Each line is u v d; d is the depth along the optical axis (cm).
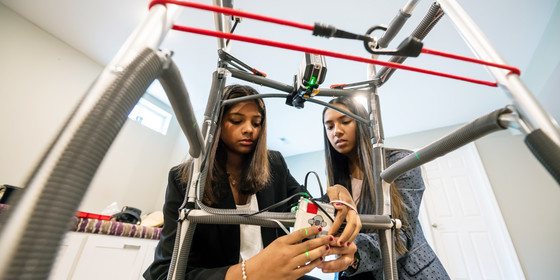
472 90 264
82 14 211
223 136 79
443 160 324
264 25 196
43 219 17
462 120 323
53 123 223
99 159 21
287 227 52
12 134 199
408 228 68
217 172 77
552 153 27
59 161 19
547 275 237
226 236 70
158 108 326
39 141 213
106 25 221
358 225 48
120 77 24
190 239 49
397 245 62
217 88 63
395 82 255
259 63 238
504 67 35
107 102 22
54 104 227
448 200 303
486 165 299
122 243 166
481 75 237
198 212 49
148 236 182
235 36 30
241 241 75
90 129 21
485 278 259
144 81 26
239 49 224
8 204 18
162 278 55
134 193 277
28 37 217
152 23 29
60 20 218
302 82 59
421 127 345
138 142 293
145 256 177
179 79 33
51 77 228
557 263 238
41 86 221
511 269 252
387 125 342
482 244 272
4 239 16
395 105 294
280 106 310
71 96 239
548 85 196
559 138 27
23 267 16
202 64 251
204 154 55
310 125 350
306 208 49
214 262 68
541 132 28
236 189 86
